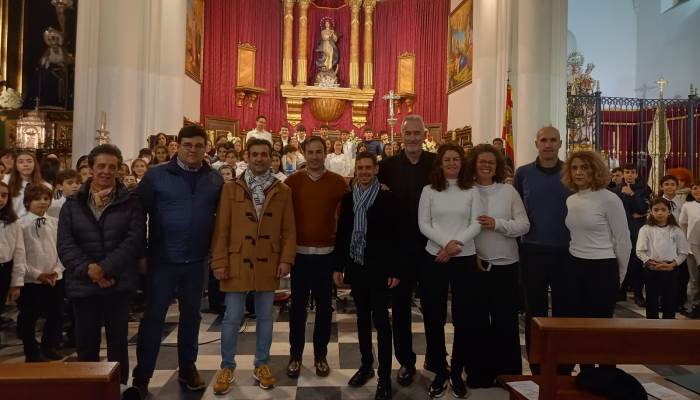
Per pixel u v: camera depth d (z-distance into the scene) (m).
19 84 10.84
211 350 4.59
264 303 3.80
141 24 9.26
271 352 4.56
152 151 7.46
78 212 3.26
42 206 4.29
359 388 3.73
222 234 3.66
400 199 3.72
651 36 15.75
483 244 3.73
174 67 10.20
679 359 2.31
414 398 3.57
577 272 3.54
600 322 2.39
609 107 13.57
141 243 3.38
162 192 3.51
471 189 3.70
